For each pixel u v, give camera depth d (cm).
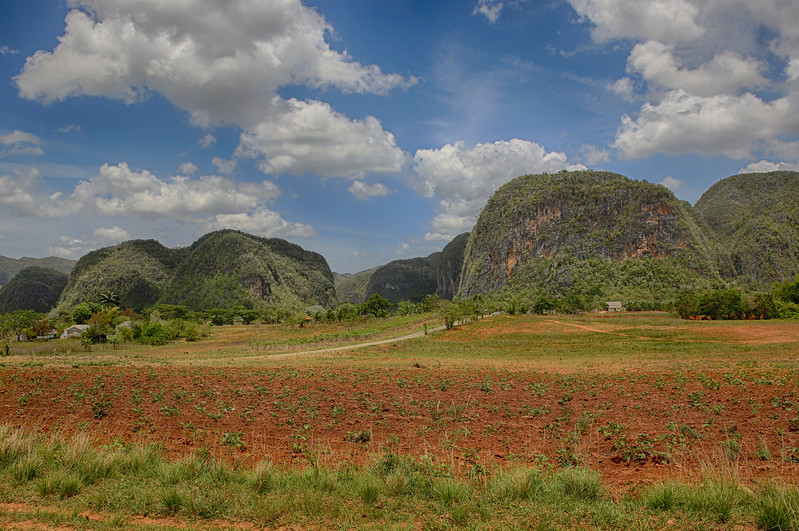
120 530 586
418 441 1048
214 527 607
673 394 1391
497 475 776
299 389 1627
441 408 1344
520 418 1232
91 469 795
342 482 766
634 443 976
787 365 1897
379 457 845
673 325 5722
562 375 1931
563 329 5912
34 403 1395
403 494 712
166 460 884
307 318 10875
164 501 669
